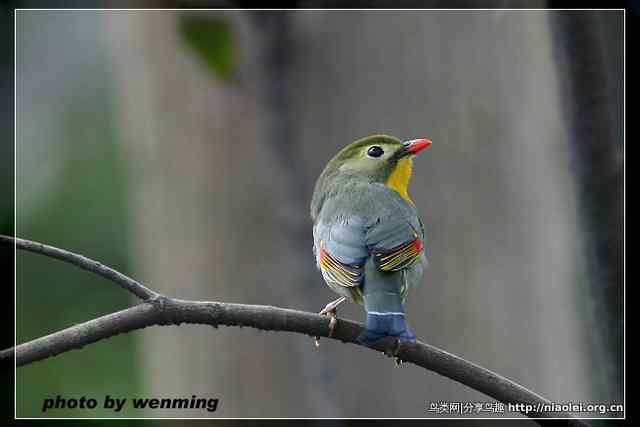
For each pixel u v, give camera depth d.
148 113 13.32
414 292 11.38
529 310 10.85
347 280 8.29
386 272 8.37
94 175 16.06
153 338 13.75
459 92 11.09
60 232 15.75
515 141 10.70
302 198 12.49
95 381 14.59
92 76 16.30
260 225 12.72
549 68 9.88
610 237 9.37
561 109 9.37
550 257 10.41
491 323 11.06
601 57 9.02
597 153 9.21
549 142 10.07
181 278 13.26
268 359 12.98
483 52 10.91
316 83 12.07
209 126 12.77
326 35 11.87
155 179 13.38
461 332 11.23
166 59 12.96
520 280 10.84
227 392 13.19
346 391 12.44
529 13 10.20
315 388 12.65
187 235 13.14
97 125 16.22
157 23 12.92
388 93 11.62
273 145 12.41
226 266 12.91
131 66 13.50
